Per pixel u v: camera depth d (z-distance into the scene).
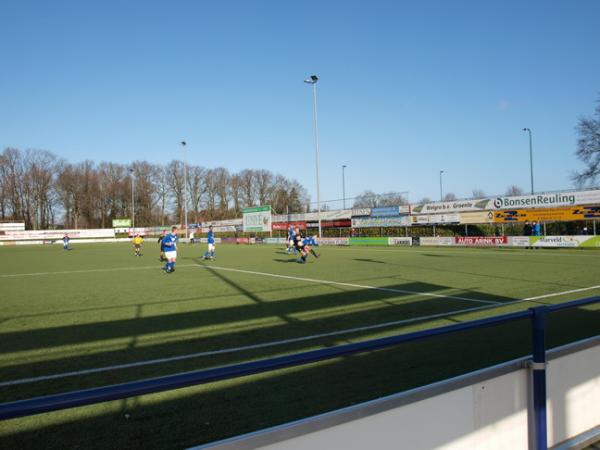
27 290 12.88
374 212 36.34
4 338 7.05
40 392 4.68
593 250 23.88
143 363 5.60
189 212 88.38
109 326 7.81
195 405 4.24
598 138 41.22
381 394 4.40
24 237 66.19
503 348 5.96
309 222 42.50
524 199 27.02
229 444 1.84
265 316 8.45
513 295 10.18
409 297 10.28
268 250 34.50
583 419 3.34
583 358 3.38
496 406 2.81
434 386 2.52
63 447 3.48
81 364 5.61
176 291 12.12
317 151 36.94
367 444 2.24
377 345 2.24
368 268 17.58
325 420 2.09
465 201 29.95
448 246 31.22
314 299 10.32
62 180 82.00
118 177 87.94
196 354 5.95
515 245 27.36
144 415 4.04
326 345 6.33
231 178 87.62
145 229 72.75
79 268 20.62
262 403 4.25
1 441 3.59
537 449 2.95
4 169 79.00
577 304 3.20
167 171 88.06
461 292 10.80
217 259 25.14
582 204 24.45
